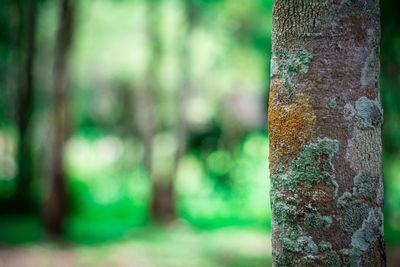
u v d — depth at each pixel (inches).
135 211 584.7
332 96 53.3
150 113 535.5
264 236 441.7
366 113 53.8
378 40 56.4
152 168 522.9
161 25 514.0
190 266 307.9
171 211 515.5
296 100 55.1
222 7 505.0
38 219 455.2
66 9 378.6
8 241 357.4
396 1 239.0
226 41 545.0
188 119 575.2
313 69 54.2
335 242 52.8
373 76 55.1
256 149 629.9
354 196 52.9
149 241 401.1
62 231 382.6
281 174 56.2
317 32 54.2
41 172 547.5
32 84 486.3
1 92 517.0
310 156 53.7
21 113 494.0
